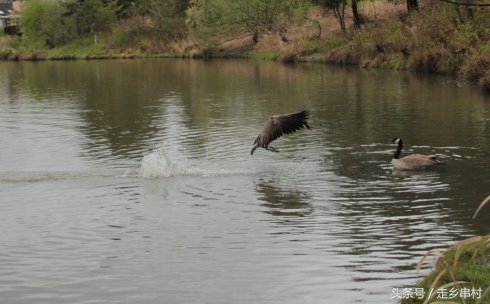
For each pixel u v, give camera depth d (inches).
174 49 2834.6
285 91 1272.1
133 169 644.7
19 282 388.2
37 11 3385.8
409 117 903.7
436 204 510.6
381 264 394.6
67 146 772.0
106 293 371.6
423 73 1480.1
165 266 406.9
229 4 2504.9
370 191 551.2
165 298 362.9
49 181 608.7
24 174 635.5
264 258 412.8
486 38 1346.0
